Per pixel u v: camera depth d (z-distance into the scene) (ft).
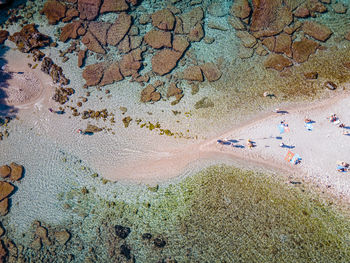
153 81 74.38
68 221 64.28
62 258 61.52
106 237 62.28
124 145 69.51
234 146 67.15
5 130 71.92
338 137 65.26
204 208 62.54
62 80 74.79
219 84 73.00
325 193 61.82
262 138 67.05
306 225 59.47
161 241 60.90
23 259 61.72
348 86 69.26
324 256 57.11
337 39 73.51
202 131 69.05
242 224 60.54
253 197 62.49
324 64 71.97
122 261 60.18
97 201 65.31
